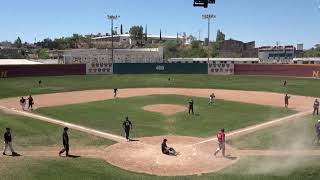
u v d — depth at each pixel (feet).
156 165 92.73
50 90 248.11
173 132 130.11
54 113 163.12
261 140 115.96
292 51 485.15
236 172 82.33
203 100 204.23
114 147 109.81
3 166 84.79
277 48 497.46
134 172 87.15
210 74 372.38
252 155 98.22
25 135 122.01
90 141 116.67
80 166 89.20
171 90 251.80
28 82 288.92
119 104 190.08
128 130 119.03
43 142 114.83
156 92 240.53
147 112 167.22
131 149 107.65
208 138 121.08
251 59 540.52
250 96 222.48
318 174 74.79
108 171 86.48
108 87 268.21
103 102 196.95
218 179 77.82
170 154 101.86
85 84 284.41
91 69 364.17
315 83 286.87
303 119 148.56
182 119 152.35
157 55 515.09
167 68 378.12
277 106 184.44
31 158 95.09
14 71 325.01
